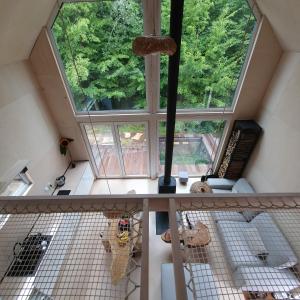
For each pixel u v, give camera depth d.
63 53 4.47
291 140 3.94
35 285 0.79
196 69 4.66
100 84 4.85
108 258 0.85
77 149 5.75
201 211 0.96
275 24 3.80
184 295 0.63
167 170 4.48
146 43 2.30
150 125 5.31
